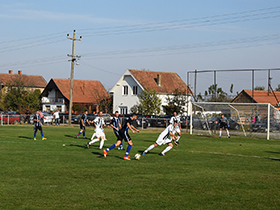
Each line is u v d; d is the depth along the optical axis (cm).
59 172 1138
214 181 1040
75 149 1758
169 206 775
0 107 5856
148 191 905
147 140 2372
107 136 2698
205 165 1335
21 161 1341
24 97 5944
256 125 2950
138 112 5100
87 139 2372
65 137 2495
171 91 5634
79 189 916
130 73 5597
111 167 1248
